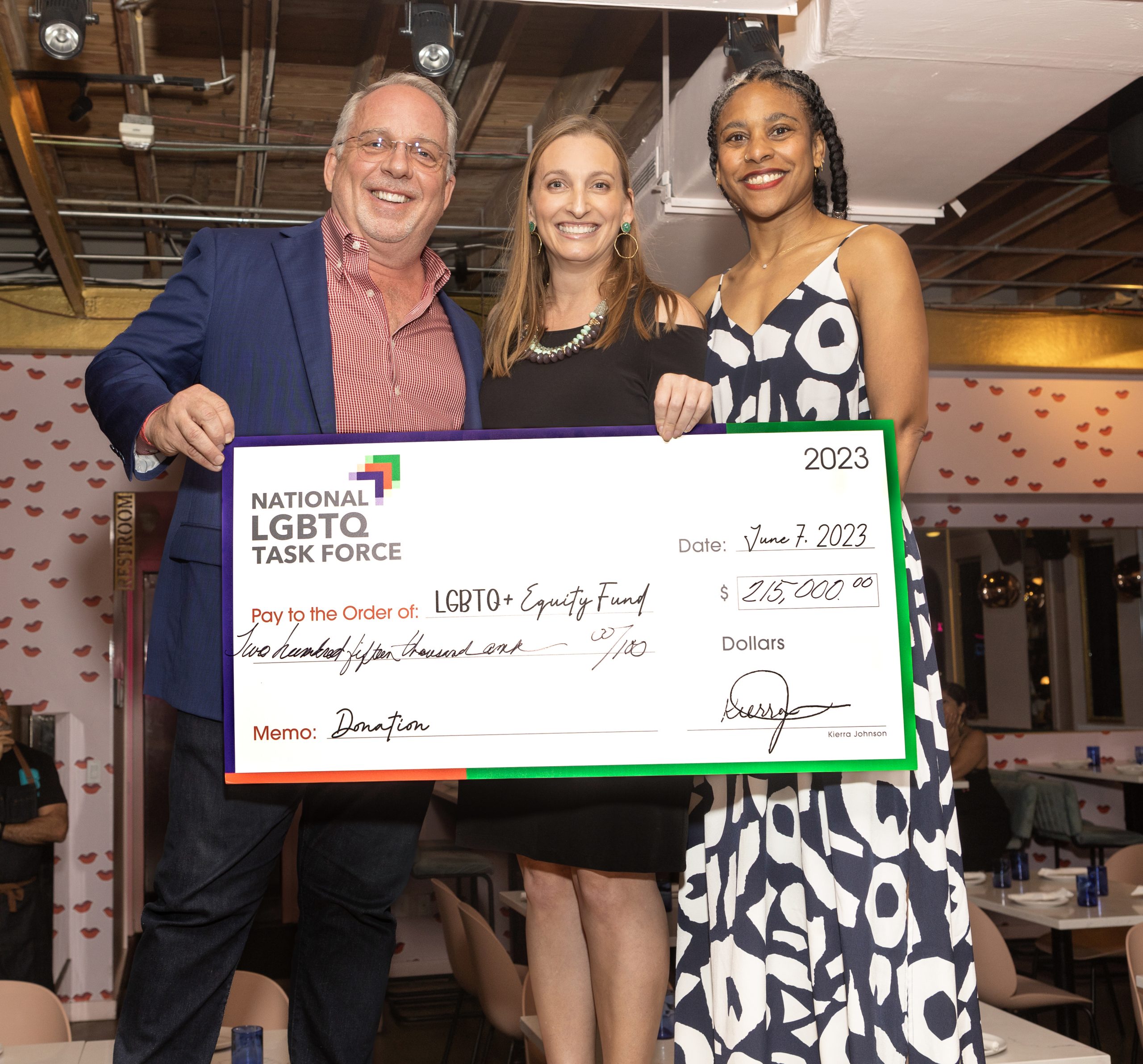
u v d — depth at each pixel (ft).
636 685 4.53
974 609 25.55
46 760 16.66
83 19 11.70
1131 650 25.73
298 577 4.56
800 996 5.25
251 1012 9.80
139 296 20.42
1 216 18.30
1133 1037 16.71
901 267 5.52
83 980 19.45
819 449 4.64
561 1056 5.61
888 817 5.19
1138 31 10.06
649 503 4.62
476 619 4.56
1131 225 19.61
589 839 5.26
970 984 5.23
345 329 5.50
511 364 5.94
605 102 15.57
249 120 15.48
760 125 5.89
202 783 4.87
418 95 5.67
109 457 20.57
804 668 4.54
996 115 11.72
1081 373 24.44
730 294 6.14
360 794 5.29
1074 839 21.80
